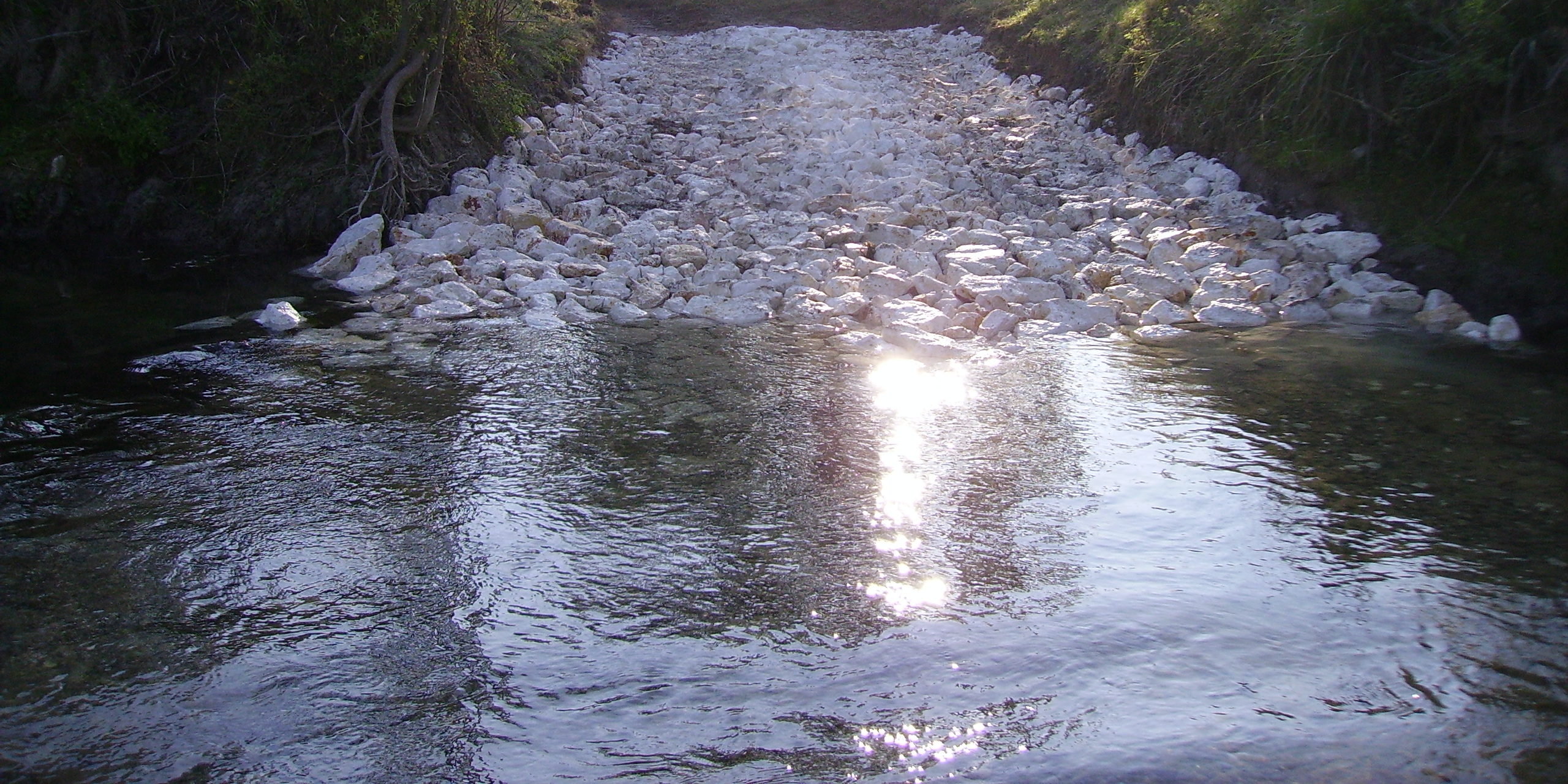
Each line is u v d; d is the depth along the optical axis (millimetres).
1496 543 4660
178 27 12070
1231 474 5387
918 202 10844
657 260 9477
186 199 11414
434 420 6062
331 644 3906
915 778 3252
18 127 11820
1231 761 3332
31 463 5414
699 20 20344
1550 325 7977
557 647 3889
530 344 7559
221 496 5066
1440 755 3365
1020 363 7270
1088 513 4957
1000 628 4020
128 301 8680
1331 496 5137
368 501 5031
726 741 3404
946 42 18109
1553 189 8547
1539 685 3691
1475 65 8898
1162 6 13062
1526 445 5730
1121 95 13359
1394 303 8578
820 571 4410
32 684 3654
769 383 6770
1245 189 10984
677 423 6051
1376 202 9633
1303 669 3795
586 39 16797
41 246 10891
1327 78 10273
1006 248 9586
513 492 5129
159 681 3684
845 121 13492
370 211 10727
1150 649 3896
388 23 10969
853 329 8094
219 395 6445
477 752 3348
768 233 9930
